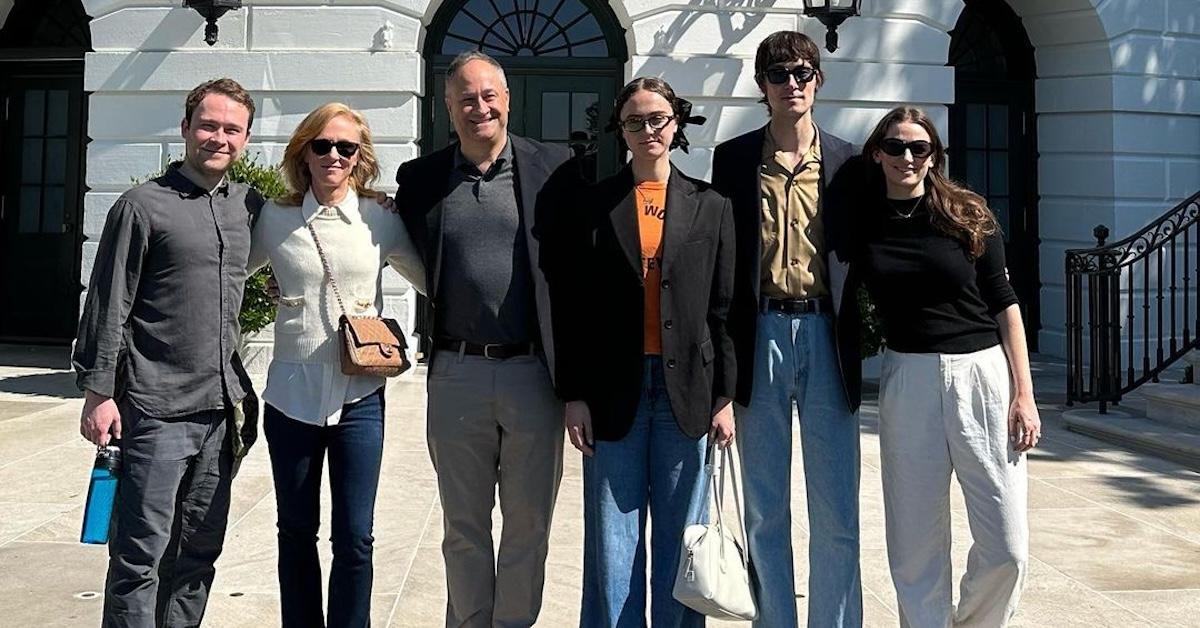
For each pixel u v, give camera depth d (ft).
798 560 13.26
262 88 27.91
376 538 13.96
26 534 13.71
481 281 9.23
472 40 29.84
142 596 8.56
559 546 13.76
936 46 29.25
